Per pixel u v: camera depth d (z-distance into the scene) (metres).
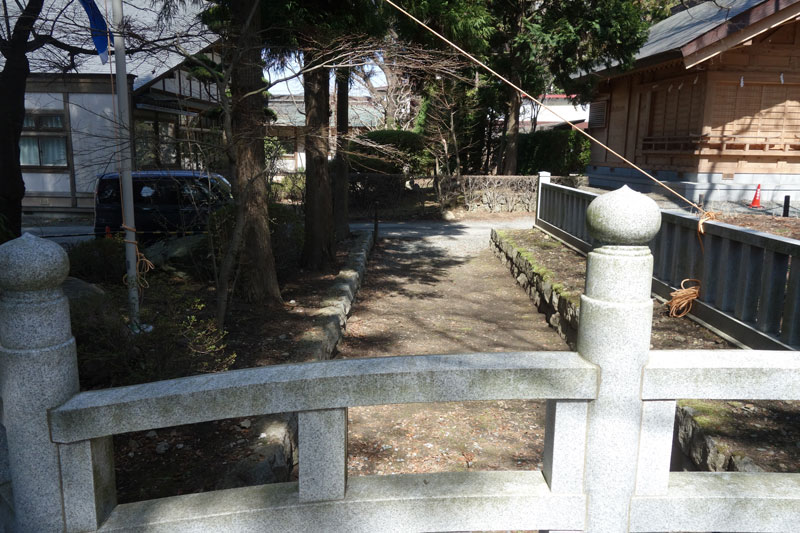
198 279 7.57
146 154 5.23
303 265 8.96
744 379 1.93
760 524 2.03
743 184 17.27
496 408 5.29
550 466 2.05
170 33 5.09
